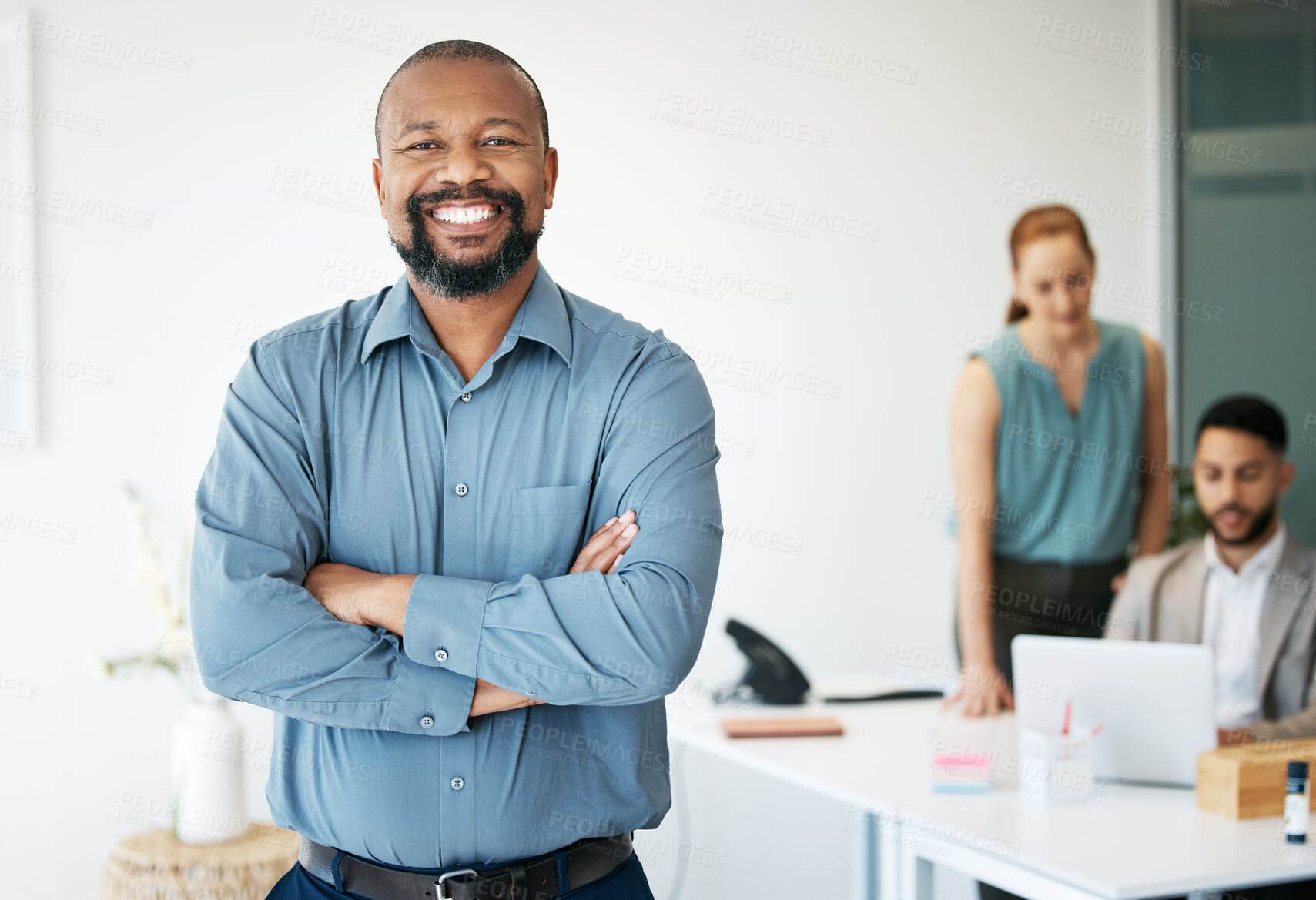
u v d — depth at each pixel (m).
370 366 1.43
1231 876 1.82
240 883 2.51
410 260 1.37
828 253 3.59
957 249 3.72
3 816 2.98
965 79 3.74
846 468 3.58
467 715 1.32
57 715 3.01
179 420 3.10
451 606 1.33
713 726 2.81
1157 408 3.82
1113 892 1.75
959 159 3.73
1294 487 3.91
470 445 1.42
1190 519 3.81
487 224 1.35
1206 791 2.18
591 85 3.38
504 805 1.34
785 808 3.45
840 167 3.61
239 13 3.13
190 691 2.87
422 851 1.32
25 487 2.99
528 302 1.44
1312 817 2.10
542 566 1.42
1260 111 3.97
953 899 3.45
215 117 3.12
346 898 1.34
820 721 2.79
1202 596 3.17
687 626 1.37
